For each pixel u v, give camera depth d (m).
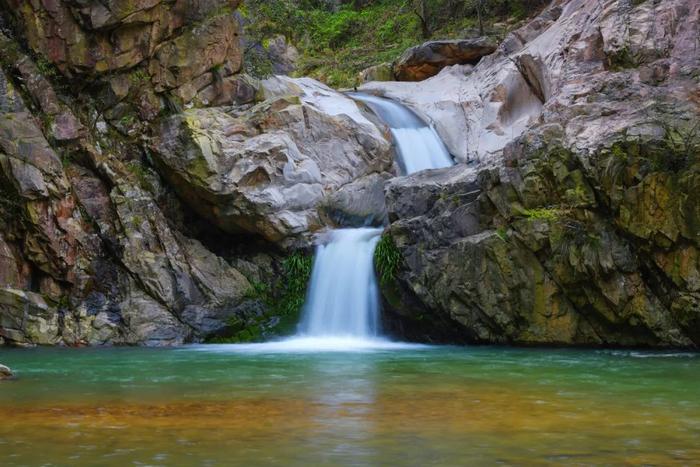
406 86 27.75
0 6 20.80
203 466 6.09
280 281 20.52
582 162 16.88
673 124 16.83
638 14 20.56
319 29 38.81
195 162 20.00
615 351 16.06
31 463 6.17
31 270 19.30
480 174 18.44
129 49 20.84
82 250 19.55
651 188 16.11
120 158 20.75
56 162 19.47
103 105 21.02
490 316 17.64
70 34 20.44
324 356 15.27
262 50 27.89
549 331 17.33
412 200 19.62
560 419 8.02
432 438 7.09
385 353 15.90
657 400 9.35
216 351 16.69
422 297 18.33
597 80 19.62
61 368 13.23
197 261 20.31
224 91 22.47
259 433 7.31
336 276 19.78
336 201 21.73
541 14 26.72
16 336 18.22
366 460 6.27
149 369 13.00
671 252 16.06
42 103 20.28
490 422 7.84
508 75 24.69
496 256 17.53
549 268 17.25
